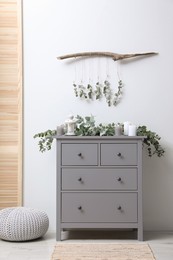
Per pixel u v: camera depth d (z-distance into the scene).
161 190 5.05
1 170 5.07
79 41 5.08
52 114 5.07
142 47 5.07
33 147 5.06
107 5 5.09
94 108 5.06
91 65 5.09
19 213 4.50
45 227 4.57
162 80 5.07
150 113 5.06
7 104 5.07
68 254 4.02
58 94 5.07
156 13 5.09
